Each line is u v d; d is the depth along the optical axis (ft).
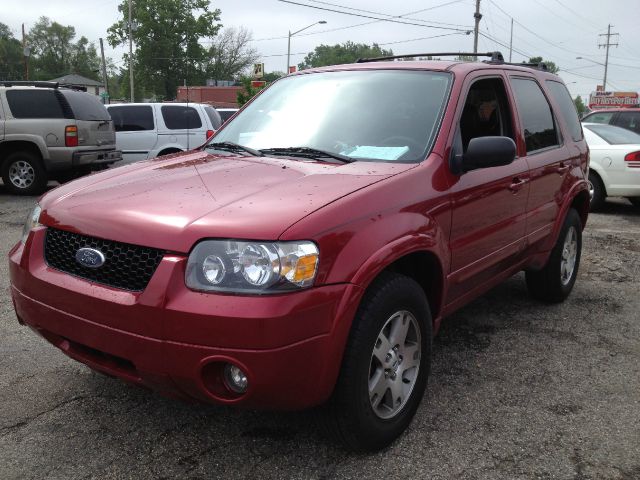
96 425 10.18
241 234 7.95
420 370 10.18
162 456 9.37
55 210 9.55
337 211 8.57
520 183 13.21
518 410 11.03
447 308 11.59
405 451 9.67
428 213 10.09
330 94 12.62
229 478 8.89
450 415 10.80
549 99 16.06
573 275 17.52
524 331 14.99
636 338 14.69
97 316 8.46
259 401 8.06
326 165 10.53
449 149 11.02
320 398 8.41
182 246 8.05
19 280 9.61
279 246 7.90
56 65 349.82
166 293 7.94
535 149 14.57
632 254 23.53
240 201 8.75
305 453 9.53
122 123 41.78
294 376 7.98
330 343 8.24
